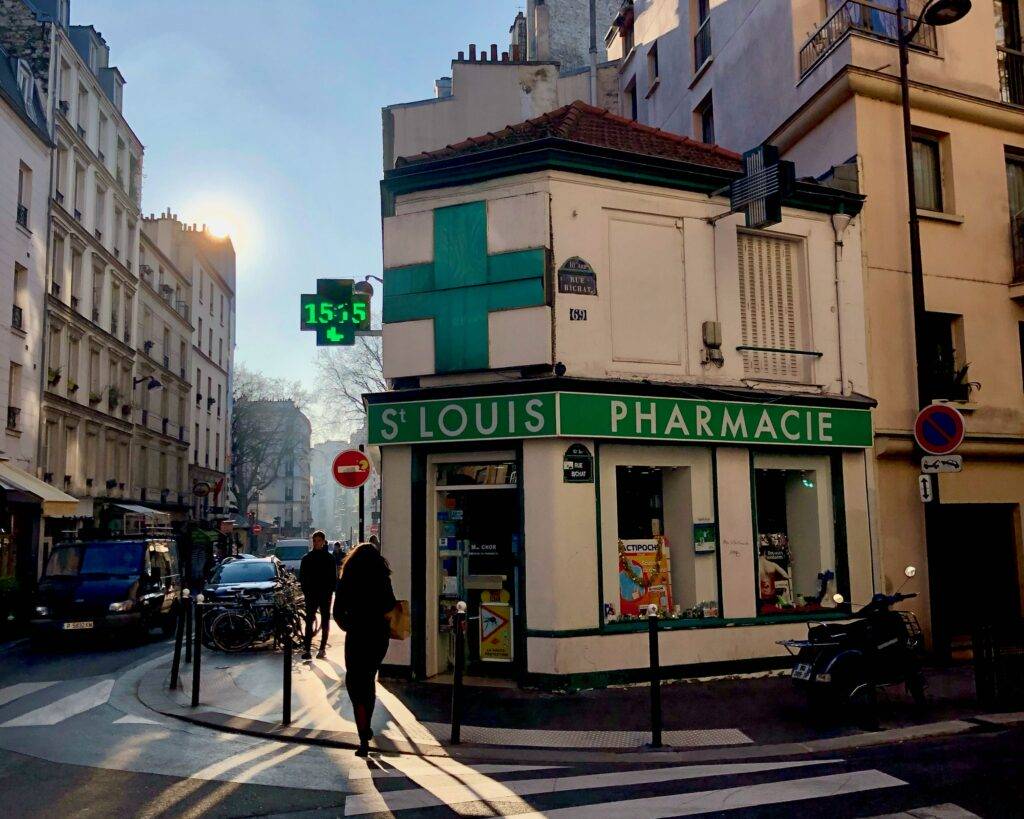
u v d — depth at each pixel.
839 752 7.31
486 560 10.63
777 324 11.85
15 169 23.02
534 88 20.52
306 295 11.02
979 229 13.40
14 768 6.78
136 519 26.62
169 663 12.73
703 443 10.84
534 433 9.92
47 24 26.03
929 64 13.31
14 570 22.23
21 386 23.42
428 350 10.68
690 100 18.36
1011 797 5.72
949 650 11.33
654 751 7.38
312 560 12.96
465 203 10.75
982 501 12.85
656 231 11.05
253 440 60.62
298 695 9.81
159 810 5.68
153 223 42.16
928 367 11.44
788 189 10.41
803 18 14.19
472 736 7.85
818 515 11.69
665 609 10.73
